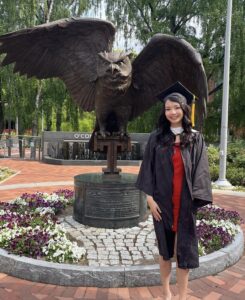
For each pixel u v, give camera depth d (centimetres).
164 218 294
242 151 1223
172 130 301
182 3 1834
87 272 359
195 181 289
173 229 293
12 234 428
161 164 294
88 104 534
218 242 437
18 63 500
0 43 463
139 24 1880
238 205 763
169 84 494
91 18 462
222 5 1688
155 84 502
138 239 468
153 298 338
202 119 427
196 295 346
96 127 546
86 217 517
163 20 1953
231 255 419
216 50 1789
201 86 415
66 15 1795
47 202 601
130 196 514
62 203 613
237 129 1988
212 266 393
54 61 509
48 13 1786
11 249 398
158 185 295
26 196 648
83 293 346
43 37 470
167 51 450
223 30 1691
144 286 362
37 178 1088
